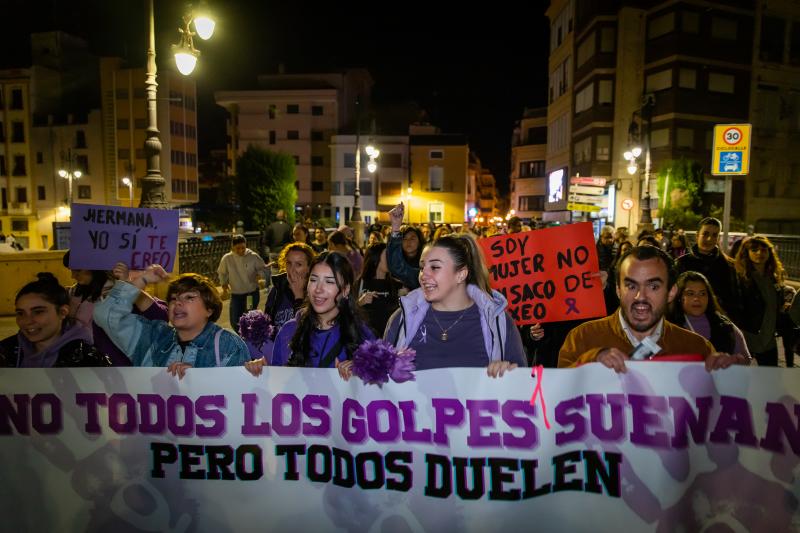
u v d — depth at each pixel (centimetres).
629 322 286
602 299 376
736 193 3572
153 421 288
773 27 3569
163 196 1121
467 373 268
